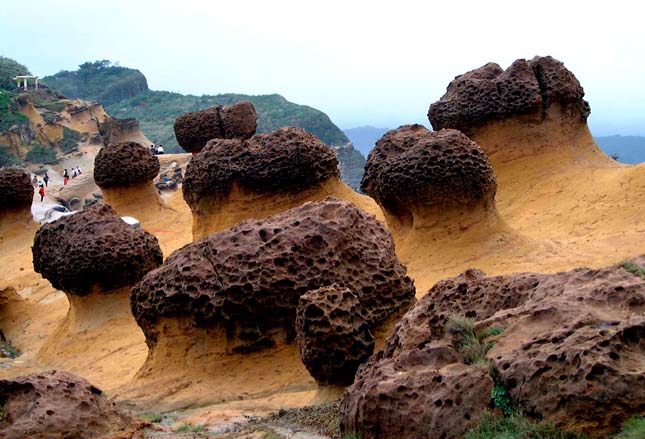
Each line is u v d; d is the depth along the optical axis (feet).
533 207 60.64
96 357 48.37
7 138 220.84
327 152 61.16
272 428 27.89
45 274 54.49
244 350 37.42
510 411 19.90
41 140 230.68
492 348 21.76
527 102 64.95
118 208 83.10
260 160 59.06
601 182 59.72
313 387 35.50
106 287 52.42
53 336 54.19
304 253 36.83
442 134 52.08
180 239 75.46
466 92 67.21
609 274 23.09
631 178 57.67
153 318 38.93
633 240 48.49
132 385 38.37
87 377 44.86
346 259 37.19
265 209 59.21
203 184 60.39
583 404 18.81
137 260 52.65
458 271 48.24
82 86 419.74
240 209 59.31
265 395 35.60
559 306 21.66
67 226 54.03
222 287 36.83
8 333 61.98
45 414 25.99
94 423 26.94
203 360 37.78
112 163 82.79
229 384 36.73
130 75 428.56
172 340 38.50
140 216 82.38
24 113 232.73
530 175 64.28
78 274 51.83
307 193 59.88
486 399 20.40
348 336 32.14
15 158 219.41
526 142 65.46
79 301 52.75
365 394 22.33
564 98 65.67
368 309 36.65
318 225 37.50
